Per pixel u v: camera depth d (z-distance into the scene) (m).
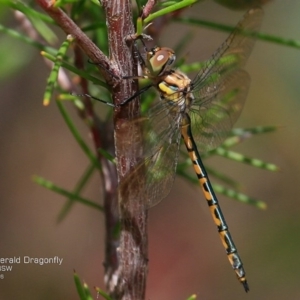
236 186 0.67
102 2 0.63
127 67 0.63
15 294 0.76
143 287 0.64
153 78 0.66
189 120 0.66
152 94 0.66
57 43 0.67
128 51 0.63
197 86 0.66
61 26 0.63
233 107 0.67
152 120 0.65
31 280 0.76
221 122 0.67
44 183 0.66
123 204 0.64
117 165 0.64
